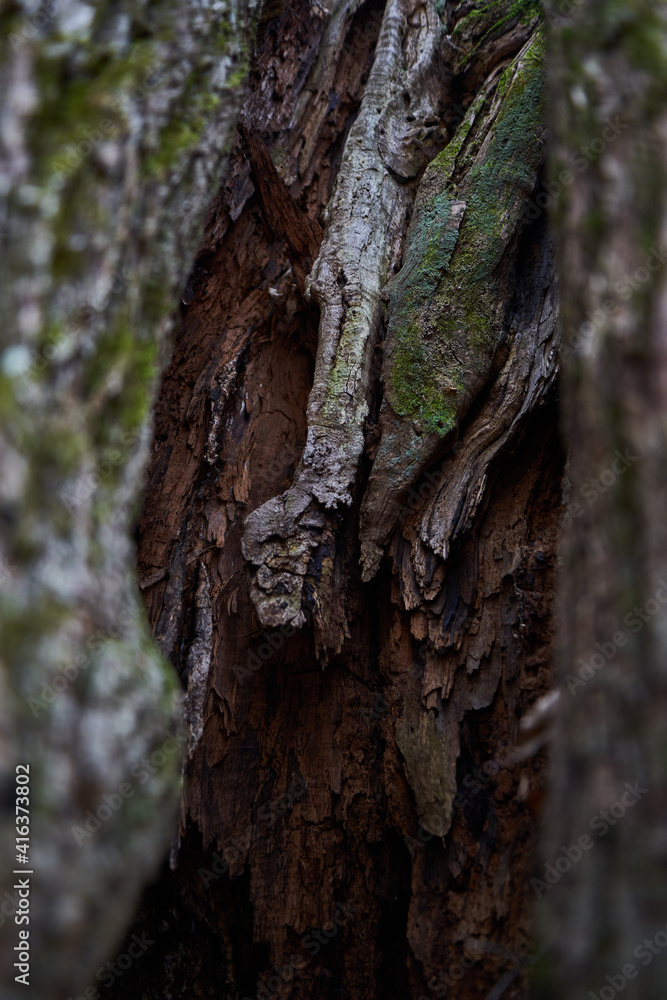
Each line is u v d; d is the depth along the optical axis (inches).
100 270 63.7
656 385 56.9
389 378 118.0
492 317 120.2
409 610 108.7
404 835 101.6
